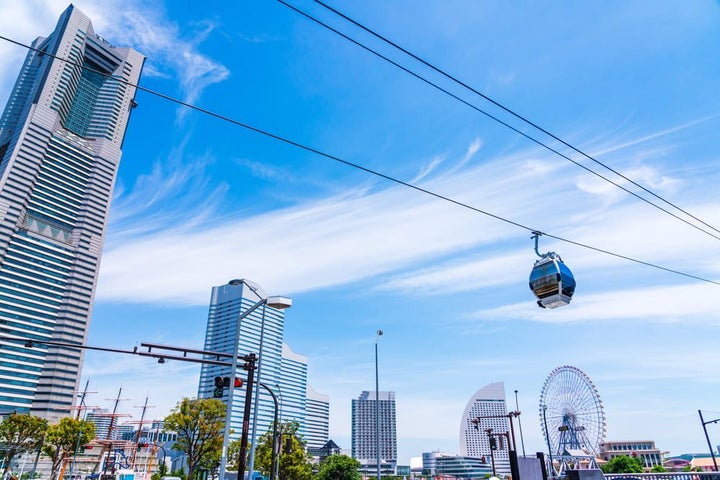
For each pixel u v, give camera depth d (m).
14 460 108.19
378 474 29.23
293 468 71.81
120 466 85.00
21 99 193.38
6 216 162.50
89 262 181.50
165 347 23.14
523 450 70.50
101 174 196.88
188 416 56.69
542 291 16.94
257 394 29.62
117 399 95.81
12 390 148.00
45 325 162.88
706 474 37.09
